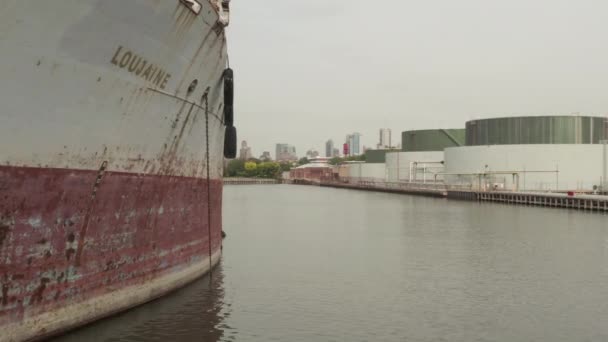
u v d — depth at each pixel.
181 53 13.36
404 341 13.31
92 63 10.78
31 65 9.68
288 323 14.52
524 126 75.12
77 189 11.12
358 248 27.80
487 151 71.75
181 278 15.86
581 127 74.00
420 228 37.53
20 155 9.89
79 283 11.43
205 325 13.81
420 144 107.88
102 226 11.94
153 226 13.88
